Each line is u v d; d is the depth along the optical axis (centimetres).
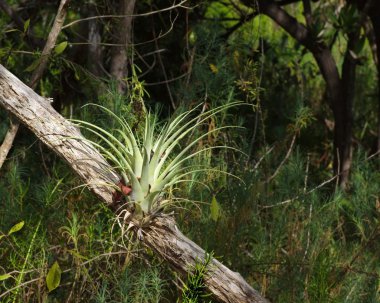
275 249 608
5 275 502
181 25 823
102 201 467
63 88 787
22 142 678
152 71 823
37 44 770
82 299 538
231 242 585
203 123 636
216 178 619
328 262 586
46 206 546
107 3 707
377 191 682
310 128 877
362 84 997
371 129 947
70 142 470
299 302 569
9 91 471
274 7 809
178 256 459
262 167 682
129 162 457
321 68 825
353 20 795
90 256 535
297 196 641
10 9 743
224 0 961
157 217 456
